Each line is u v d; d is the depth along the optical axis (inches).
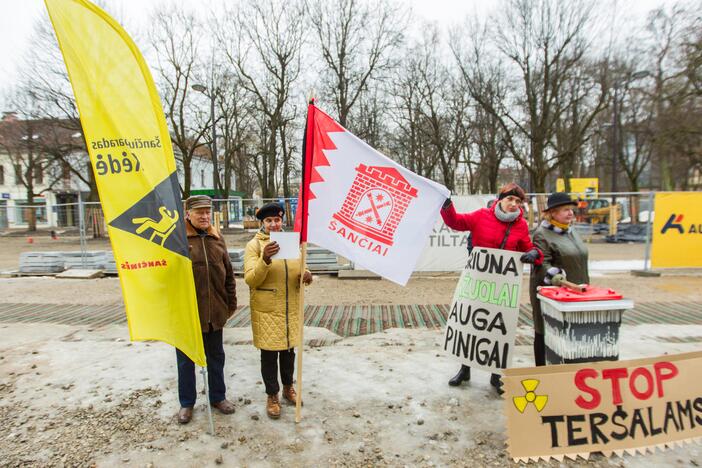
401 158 1232.2
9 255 603.5
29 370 172.6
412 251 130.5
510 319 137.7
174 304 113.0
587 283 135.3
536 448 108.5
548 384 110.0
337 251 127.3
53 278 412.2
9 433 124.5
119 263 108.3
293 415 133.2
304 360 180.5
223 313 132.0
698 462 106.9
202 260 127.4
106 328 234.5
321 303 290.5
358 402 141.5
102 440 120.1
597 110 836.6
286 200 530.3
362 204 129.5
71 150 920.9
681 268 415.2
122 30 106.3
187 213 129.4
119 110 107.0
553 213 135.7
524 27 826.8
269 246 117.8
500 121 888.3
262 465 107.8
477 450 113.8
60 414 135.7
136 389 153.8
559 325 119.5
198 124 1010.1
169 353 191.6
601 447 109.8
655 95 764.0
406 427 125.7
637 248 589.9
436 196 131.4
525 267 394.9
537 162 854.5
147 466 107.9
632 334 208.7
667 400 114.3
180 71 938.1
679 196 374.0
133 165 108.7
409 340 206.2
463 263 380.5
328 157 128.0
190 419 130.7
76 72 102.6
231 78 1013.2
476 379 159.2
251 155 1243.2
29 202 1174.3
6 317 262.4
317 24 937.5
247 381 160.1
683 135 703.7
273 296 128.3
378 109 1107.3
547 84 815.7
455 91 1043.9
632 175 1141.1
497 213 142.2
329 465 107.9
